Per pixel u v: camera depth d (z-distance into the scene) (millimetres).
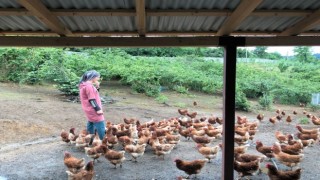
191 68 17000
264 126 10891
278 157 5969
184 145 8156
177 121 9516
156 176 5809
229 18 3885
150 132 7848
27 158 6754
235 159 5887
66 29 4312
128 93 14570
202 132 8078
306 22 4031
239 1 3504
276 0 3516
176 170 6164
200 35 4617
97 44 4230
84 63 14133
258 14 3842
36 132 8758
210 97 15312
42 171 5949
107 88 15000
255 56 21297
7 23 4203
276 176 4984
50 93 12828
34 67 13406
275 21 4164
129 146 6629
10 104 10484
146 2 3543
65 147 7699
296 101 15117
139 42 4234
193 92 16062
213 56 20469
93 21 4098
